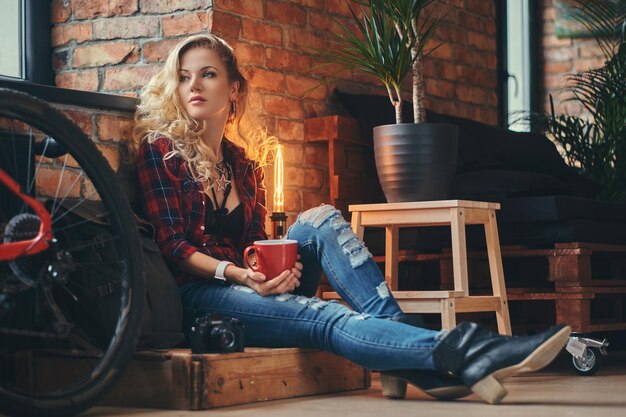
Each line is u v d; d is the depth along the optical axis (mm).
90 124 2953
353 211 3451
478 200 3906
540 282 4320
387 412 2266
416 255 3969
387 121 4082
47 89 2809
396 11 3477
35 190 2744
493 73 5273
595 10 5637
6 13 3633
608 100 4902
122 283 2312
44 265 2195
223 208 2898
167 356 2359
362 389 2859
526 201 3762
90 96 2924
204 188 2869
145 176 2779
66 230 2488
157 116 2889
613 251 4094
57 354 2514
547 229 3752
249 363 2471
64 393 2094
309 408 2361
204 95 2877
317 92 4062
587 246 3719
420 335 2393
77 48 3729
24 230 2148
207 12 3555
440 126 3367
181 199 2797
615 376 3336
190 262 2697
